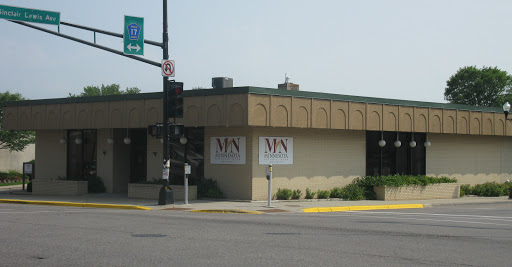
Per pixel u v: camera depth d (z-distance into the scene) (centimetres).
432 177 2989
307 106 2419
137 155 2944
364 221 1734
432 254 1108
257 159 2423
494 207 2497
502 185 3338
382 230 1491
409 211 2217
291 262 995
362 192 2692
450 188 3020
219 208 2095
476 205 2636
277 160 2489
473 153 3356
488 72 5866
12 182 4303
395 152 2986
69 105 2806
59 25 1889
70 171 3073
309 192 2577
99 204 2248
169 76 2192
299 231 1438
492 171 3459
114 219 1697
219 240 1252
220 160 2509
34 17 1844
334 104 2514
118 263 970
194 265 957
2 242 1200
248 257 1039
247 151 2420
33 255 1042
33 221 1623
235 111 2267
